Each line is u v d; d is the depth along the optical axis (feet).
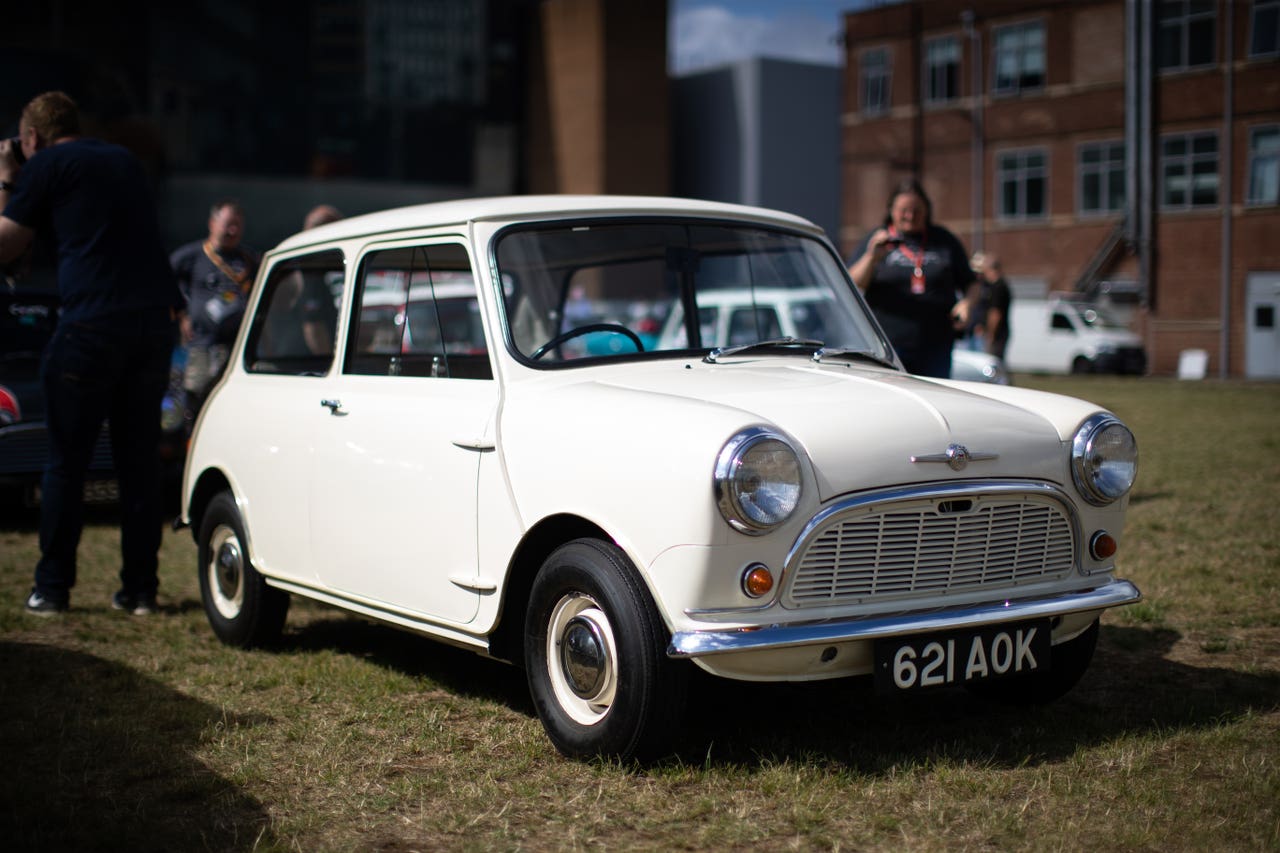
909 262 19.79
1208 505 26.22
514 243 13.70
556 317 14.57
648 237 14.71
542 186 192.95
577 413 11.65
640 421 11.04
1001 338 37.11
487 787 11.10
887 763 11.49
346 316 15.02
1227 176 106.52
